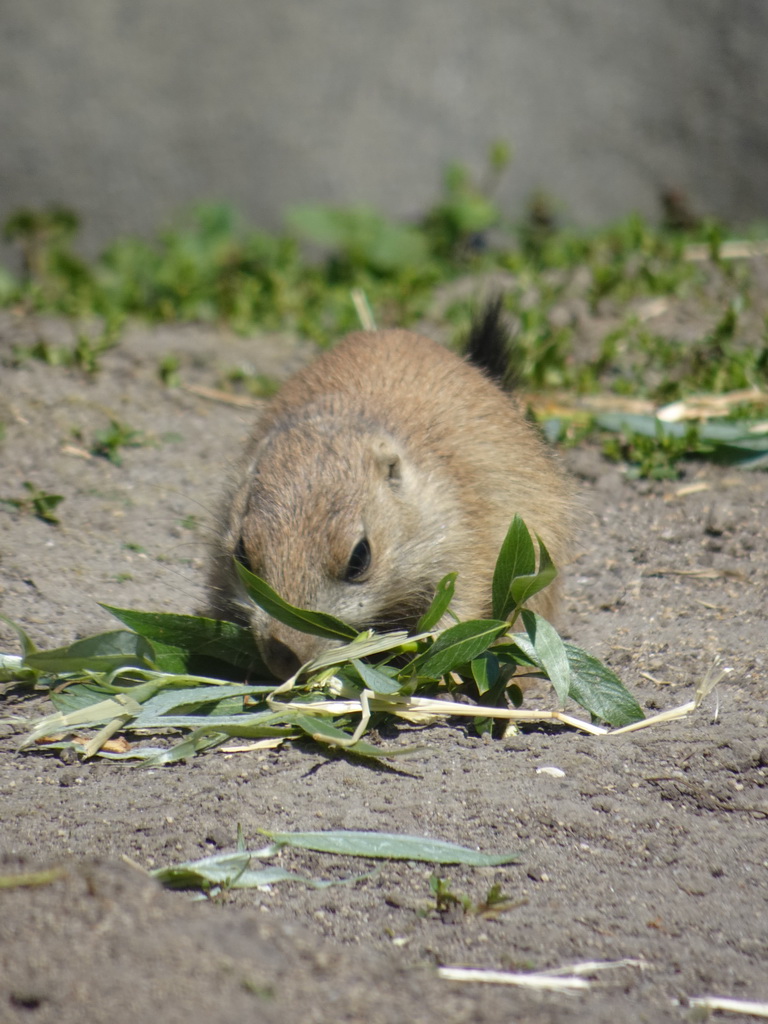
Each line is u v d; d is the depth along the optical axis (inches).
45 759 288.0
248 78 998.4
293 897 229.9
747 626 371.2
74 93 980.6
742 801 274.5
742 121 1003.3
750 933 226.1
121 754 288.7
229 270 840.9
